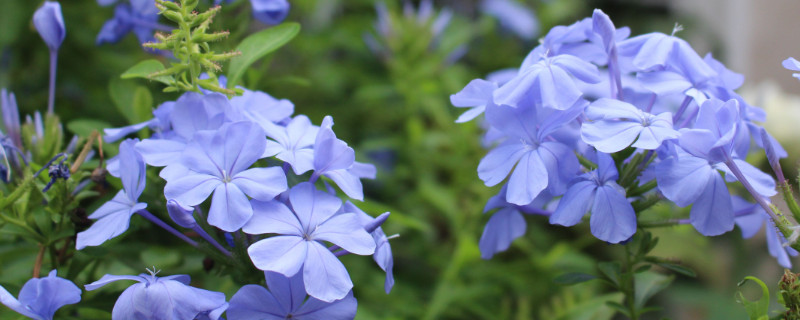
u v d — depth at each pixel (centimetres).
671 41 35
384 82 65
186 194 32
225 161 32
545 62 34
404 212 55
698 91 34
